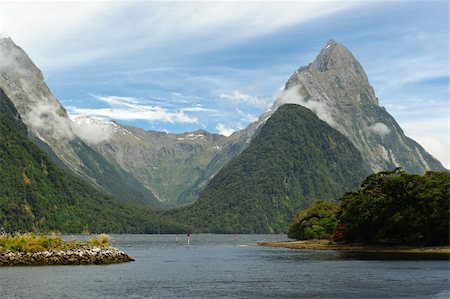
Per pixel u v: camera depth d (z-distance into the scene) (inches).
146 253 6569.9
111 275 3435.0
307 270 3804.1
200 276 3432.6
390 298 2429.9
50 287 2797.7
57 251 4362.7
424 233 6048.2
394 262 4394.7
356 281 3068.4
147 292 2637.8
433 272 3528.5
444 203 5782.5
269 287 2839.6
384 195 6486.2
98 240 4896.7
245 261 4894.2
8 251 4224.9
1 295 2512.3
